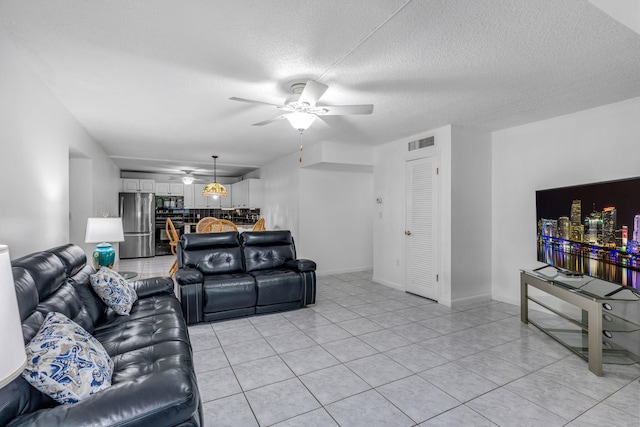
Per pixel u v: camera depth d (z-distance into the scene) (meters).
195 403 1.18
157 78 2.55
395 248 5.02
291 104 2.60
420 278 4.54
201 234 4.00
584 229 2.85
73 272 2.29
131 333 2.08
